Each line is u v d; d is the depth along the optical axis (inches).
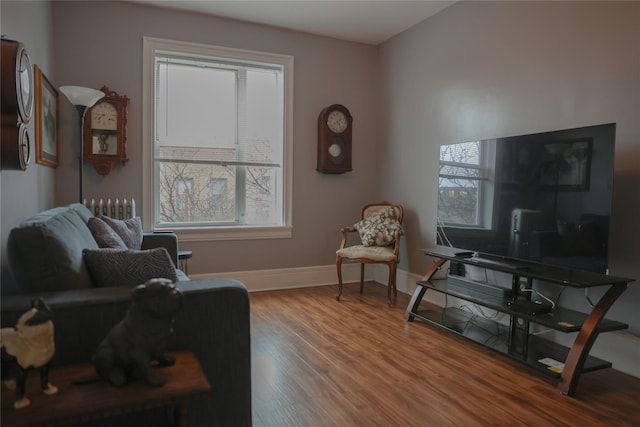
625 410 73.0
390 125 172.9
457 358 95.7
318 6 142.8
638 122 87.7
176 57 149.8
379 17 151.0
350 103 176.6
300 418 69.3
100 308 49.5
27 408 37.9
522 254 99.0
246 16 151.8
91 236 73.7
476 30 129.6
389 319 125.1
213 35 151.6
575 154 87.0
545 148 93.7
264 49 159.6
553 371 81.9
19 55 68.9
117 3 139.0
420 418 69.8
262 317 126.1
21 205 84.6
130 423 50.8
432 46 148.8
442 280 125.2
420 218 155.3
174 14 146.4
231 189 160.9
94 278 60.0
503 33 120.0
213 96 156.5
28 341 38.3
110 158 135.9
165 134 149.9
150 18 143.3
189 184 154.6
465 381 83.9
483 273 126.5
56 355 47.9
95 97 113.7
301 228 169.9
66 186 133.9
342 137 170.1
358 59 177.3
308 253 171.6
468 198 116.1
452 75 139.4
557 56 104.6
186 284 55.4
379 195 181.2
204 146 155.6
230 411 55.5
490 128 124.3
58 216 63.6
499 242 105.5
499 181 105.7
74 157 134.4
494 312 120.5
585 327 80.8
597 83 95.4
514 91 116.5
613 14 92.2
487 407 73.7
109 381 43.1
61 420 37.0
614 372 89.4
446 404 74.6
